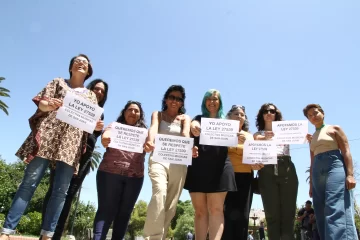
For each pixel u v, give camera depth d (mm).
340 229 3873
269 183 4688
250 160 4551
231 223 4465
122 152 4289
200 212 4137
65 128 3586
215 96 4734
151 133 4195
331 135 4430
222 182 4020
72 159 3512
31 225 30641
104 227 3865
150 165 4105
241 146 4820
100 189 4117
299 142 4809
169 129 4379
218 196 4023
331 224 3941
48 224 3285
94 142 4871
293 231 4504
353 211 4094
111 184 4086
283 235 4484
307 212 9336
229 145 4223
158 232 3613
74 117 3625
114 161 4195
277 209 4590
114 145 4215
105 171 4160
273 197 4621
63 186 3453
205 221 4094
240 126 5008
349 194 4141
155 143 4070
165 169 4047
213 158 4176
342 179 4145
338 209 3980
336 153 4320
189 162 4008
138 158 4371
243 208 4504
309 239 8805
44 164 3365
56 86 3744
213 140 4238
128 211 4195
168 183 4094
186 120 4547
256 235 24031
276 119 5367
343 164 4266
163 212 3732
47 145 3385
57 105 3455
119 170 4145
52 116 3576
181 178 4137
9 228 2916
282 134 4914
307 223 9062
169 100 4543
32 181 3227
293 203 4594
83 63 4020
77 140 3686
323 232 4301
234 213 4492
